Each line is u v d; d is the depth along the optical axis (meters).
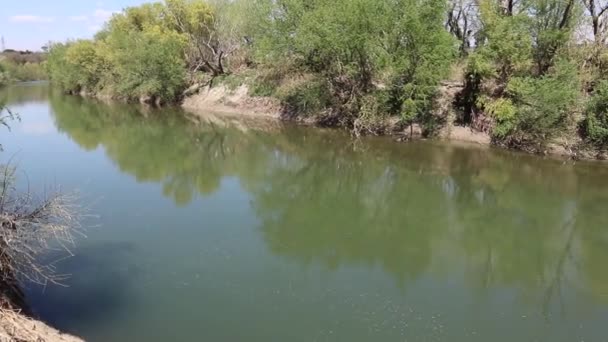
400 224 16.98
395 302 11.19
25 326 8.33
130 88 51.84
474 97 29.73
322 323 10.20
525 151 26.88
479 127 29.39
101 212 16.58
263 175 23.33
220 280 11.91
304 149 29.06
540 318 10.84
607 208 18.64
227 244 14.19
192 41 49.25
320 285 11.85
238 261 13.05
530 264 13.87
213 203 18.17
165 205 17.59
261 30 35.00
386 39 29.28
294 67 34.94
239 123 38.28
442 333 10.05
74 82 65.62
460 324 10.42
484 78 28.62
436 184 22.08
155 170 23.25
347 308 10.84
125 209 16.98
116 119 41.44
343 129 34.12
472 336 10.00
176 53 48.91
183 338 9.48
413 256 14.11
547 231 16.47
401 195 20.53
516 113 26.48
